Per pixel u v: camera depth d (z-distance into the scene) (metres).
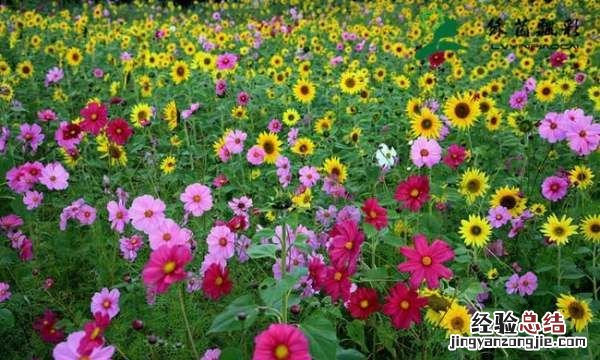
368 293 2.52
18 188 3.79
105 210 4.30
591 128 3.72
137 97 6.60
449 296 2.59
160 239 2.56
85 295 3.58
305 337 2.04
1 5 15.89
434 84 6.44
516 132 5.11
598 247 3.70
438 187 3.53
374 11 15.68
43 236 4.05
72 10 16.95
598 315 3.06
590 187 4.63
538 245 3.80
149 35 10.97
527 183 4.49
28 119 6.52
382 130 5.49
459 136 5.39
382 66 8.77
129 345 3.03
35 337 3.09
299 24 12.45
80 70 8.05
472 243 3.02
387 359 3.06
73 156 4.52
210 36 11.17
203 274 2.95
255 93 6.79
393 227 3.65
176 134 5.79
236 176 4.86
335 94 6.82
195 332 3.04
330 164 3.94
